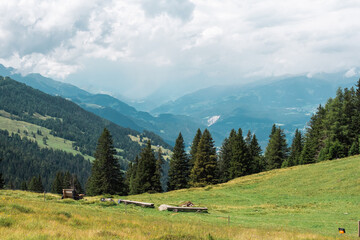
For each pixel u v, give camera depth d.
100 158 73.31
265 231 21.48
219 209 39.41
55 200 35.75
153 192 74.62
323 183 52.03
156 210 34.34
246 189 59.91
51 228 14.48
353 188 45.50
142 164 77.50
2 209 18.23
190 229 19.23
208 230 19.22
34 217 17.22
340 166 59.44
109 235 14.17
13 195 37.41
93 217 20.81
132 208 34.03
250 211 38.00
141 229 17.45
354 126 76.44
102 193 72.38
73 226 16.47
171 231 17.56
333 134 76.44
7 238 11.47
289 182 58.22
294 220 30.67
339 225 27.50
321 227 26.84
